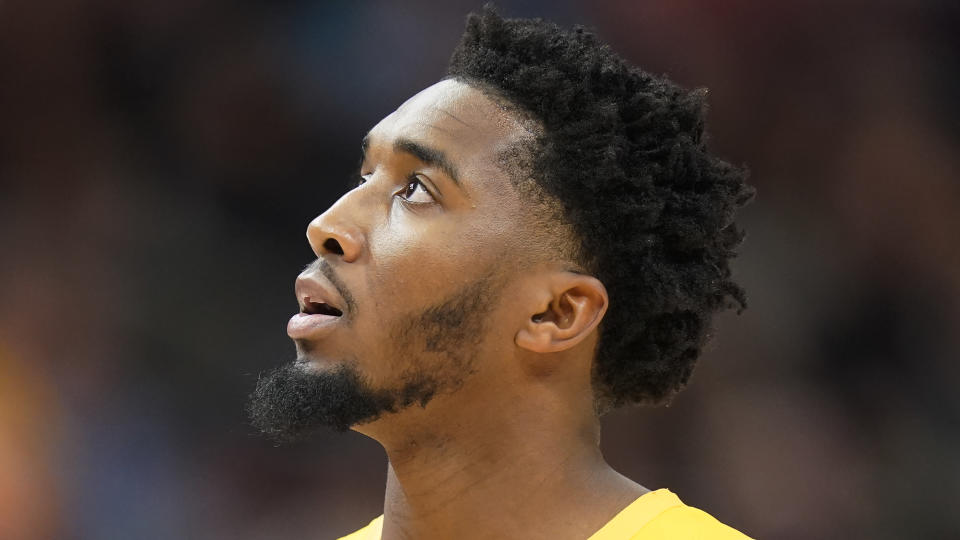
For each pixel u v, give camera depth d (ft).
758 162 86.07
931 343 82.17
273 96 86.28
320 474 80.69
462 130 28.25
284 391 27.43
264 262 85.66
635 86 29.89
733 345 82.33
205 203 85.92
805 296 83.35
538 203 27.99
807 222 84.99
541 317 28.04
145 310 83.20
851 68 86.02
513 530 27.71
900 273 83.46
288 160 86.22
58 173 85.10
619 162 28.50
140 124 86.33
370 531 32.17
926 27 85.92
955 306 82.28
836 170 85.30
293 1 87.25
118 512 77.87
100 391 80.79
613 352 29.25
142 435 80.18
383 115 85.71
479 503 27.78
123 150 85.92
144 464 79.51
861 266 83.87
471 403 27.68
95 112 86.12
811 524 78.48
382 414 27.55
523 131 28.43
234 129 86.22
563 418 28.32
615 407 30.60
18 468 77.25
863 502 78.38
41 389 80.02
